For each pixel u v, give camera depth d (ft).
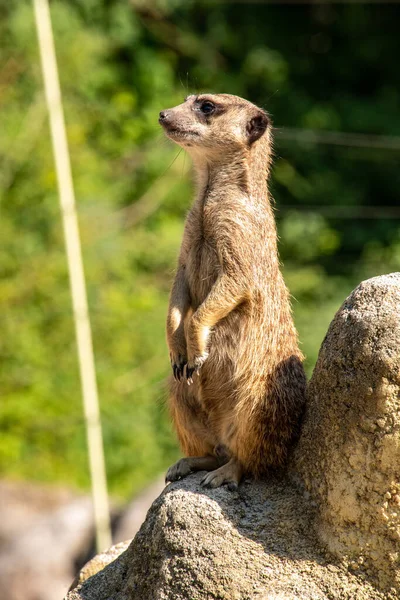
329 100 79.05
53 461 54.95
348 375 18.08
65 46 62.49
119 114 66.03
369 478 17.75
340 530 18.08
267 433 19.93
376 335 17.83
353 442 17.97
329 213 71.61
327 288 64.80
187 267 22.30
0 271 57.77
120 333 58.85
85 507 46.01
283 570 18.11
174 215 68.28
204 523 18.65
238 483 19.75
